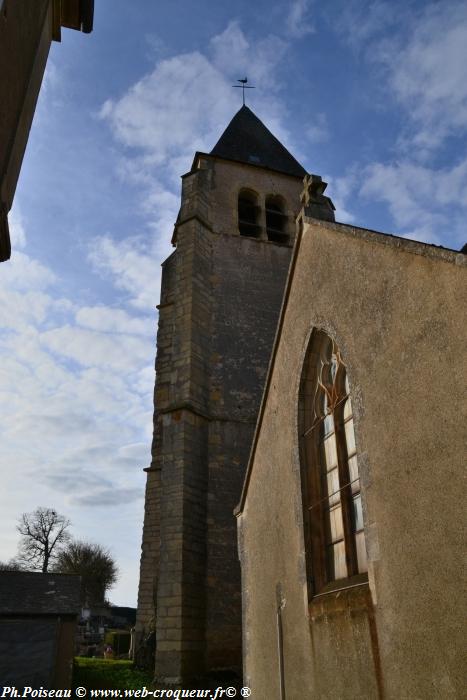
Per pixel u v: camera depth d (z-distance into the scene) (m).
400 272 6.11
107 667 18.25
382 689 5.60
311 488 8.10
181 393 18.67
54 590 15.20
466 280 5.00
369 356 6.56
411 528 5.45
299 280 8.98
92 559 64.94
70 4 9.88
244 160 26.58
